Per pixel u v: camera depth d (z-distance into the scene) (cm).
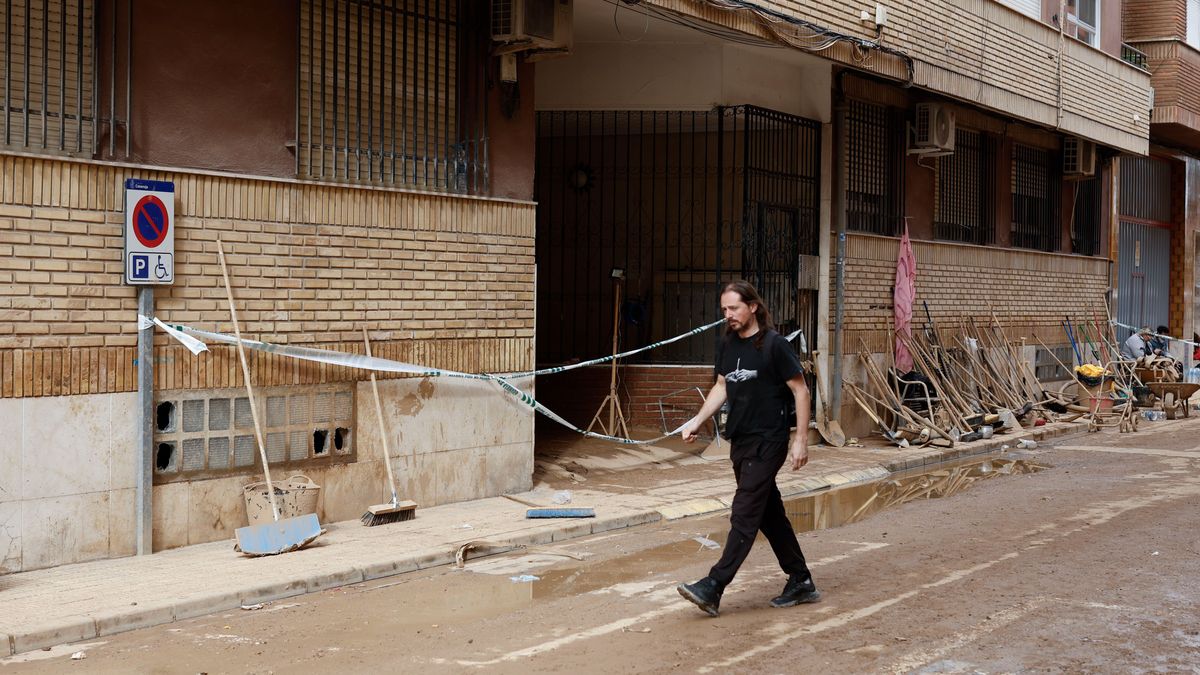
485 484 1030
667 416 1383
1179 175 2697
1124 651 580
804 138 1454
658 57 1324
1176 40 2266
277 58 875
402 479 962
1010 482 1204
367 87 942
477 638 612
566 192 1477
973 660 564
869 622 636
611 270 1456
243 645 604
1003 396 1717
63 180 748
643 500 1034
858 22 1342
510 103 1045
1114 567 773
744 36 1201
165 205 792
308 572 734
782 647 588
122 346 778
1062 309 2105
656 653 580
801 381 650
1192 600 683
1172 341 2580
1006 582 731
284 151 882
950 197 1769
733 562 646
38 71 748
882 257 1588
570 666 559
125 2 786
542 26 1006
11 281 726
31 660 578
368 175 938
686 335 1246
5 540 724
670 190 1451
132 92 790
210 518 834
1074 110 1852
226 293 838
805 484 1169
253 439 860
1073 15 1911
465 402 1012
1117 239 2342
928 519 977
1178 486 1155
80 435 758
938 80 1497
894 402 1519
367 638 616
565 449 1273
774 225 1410
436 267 983
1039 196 2033
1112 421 1814
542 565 805
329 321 905
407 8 970
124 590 685
